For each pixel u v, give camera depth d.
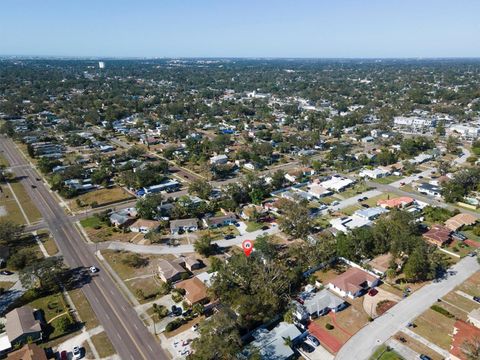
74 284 96.12
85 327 80.44
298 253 103.31
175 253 111.19
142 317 83.62
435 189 155.50
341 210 140.50
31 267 90.81
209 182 172.00
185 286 91.94
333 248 106.25
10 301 89.50
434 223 128.25
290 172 176.75
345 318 83.25
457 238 117.81
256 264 92.19
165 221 126.19
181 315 84.00
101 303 88.56
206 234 120.62
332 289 93.81
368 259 105.75
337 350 73.88
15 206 143.38
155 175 165.50
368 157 199.25
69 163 189.00
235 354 66.06
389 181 172.00
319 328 80.25
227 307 78.56
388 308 86.19
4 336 76.44
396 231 106.38
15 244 115.88
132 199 151.75
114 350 73.88
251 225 128.38
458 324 75.56
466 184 156.75
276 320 82.12
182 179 175.25
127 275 99.88
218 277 88.50
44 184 167.50
